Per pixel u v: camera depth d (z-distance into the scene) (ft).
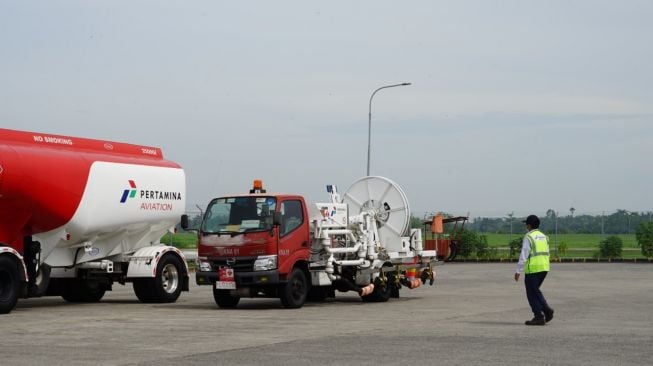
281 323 54.75
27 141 65.05
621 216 350.02
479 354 40.09
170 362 37.73
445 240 88.53
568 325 53.36
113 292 91.56
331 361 37.93
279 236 66.03
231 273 65.41
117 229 72.84
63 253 70.79
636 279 114.11
